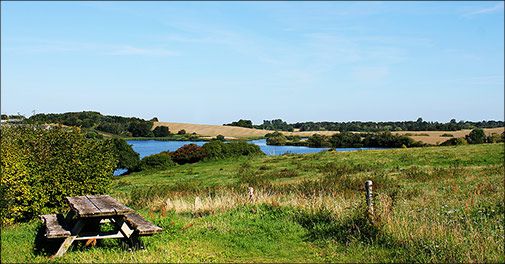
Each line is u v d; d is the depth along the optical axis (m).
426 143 83.81
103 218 10.42
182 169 48.72
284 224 12.51
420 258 9.20
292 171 36.94
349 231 11.09
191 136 115.12
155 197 21.20
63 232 9.63
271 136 115.31
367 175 30.30
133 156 52.28
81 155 15.96
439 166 35.41
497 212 13.96
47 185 15.16
